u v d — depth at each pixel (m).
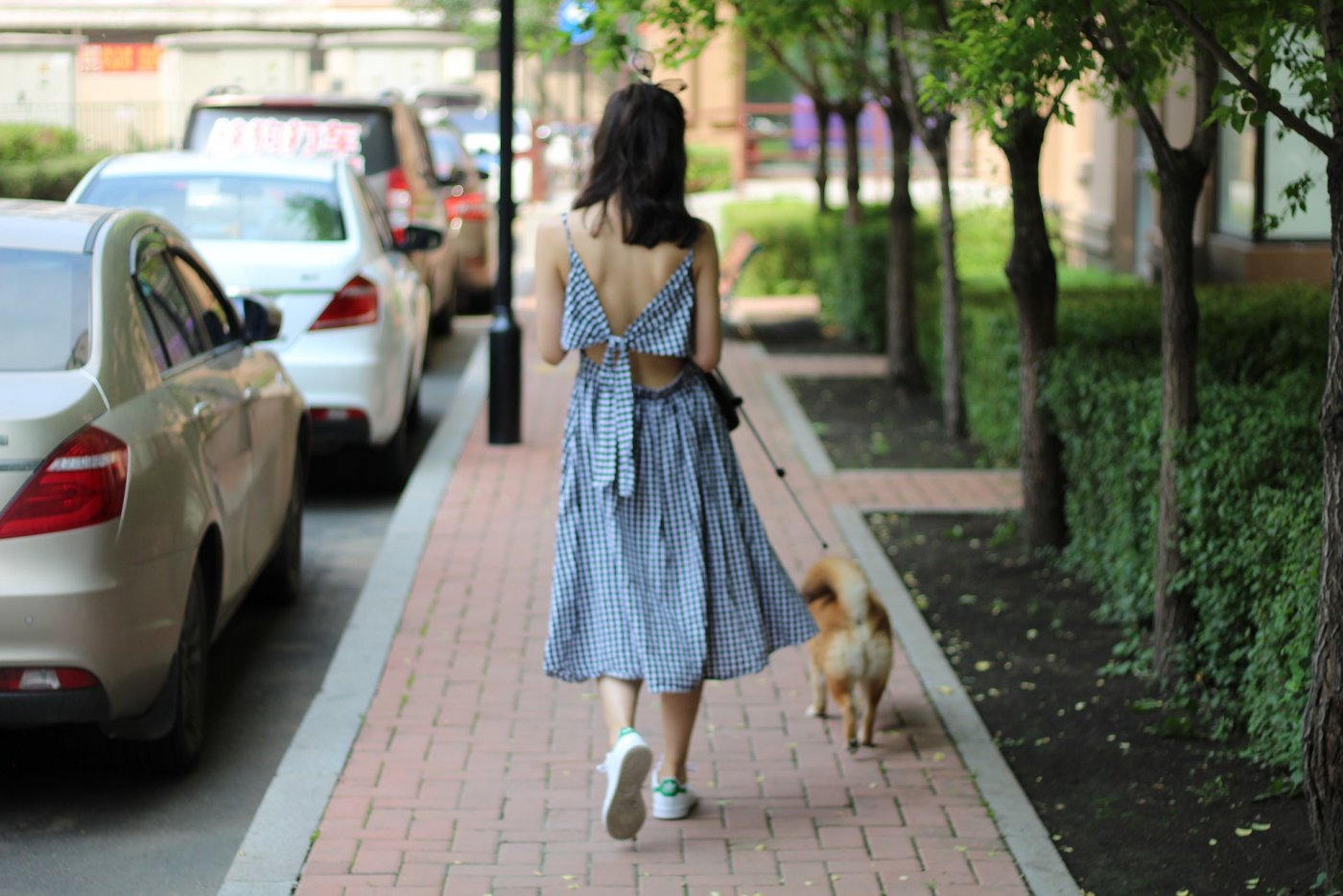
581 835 5.70
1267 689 6.21
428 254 17.53
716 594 5.59
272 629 8.40
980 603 8.67
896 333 15.64
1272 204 15.01
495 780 6.18
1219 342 9.91
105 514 5.50
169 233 7.32
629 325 5.49
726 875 5.39
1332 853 5.09
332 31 42.94
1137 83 6.61
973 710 6.98
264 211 11.20
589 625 5.55
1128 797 6.11
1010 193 10.95
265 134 16.09
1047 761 6.48
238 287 10.41
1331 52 4.79
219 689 7.49
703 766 6.34
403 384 11.16
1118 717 6.95
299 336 10.50
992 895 5.25
